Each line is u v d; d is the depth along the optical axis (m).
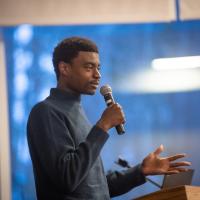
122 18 9.89
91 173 4.22
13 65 10.37
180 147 10.53
